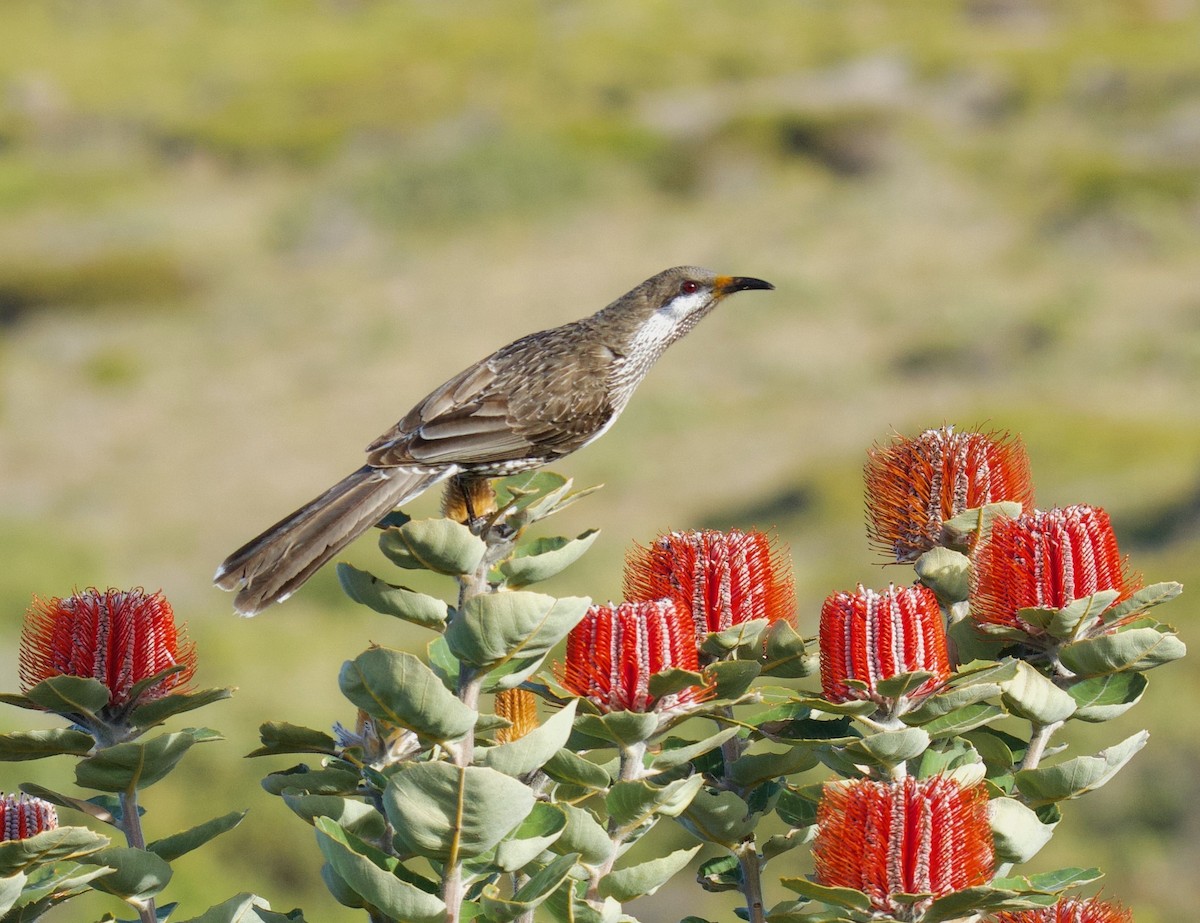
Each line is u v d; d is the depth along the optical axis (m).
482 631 3.55
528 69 97.31
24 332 55.03
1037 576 4.02
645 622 3.86
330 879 3.89
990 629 4.06
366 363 51.16
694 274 6.42
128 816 4.00
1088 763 3.87
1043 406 41.22
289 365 51.47
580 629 3.90
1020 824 3.73
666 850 15.32
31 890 3.72
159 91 93.56
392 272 60.94
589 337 6.15
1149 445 35.78
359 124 85.56
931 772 4.18
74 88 92.62
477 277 60.38
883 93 85.00
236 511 40.38
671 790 3.75
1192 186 63.41
